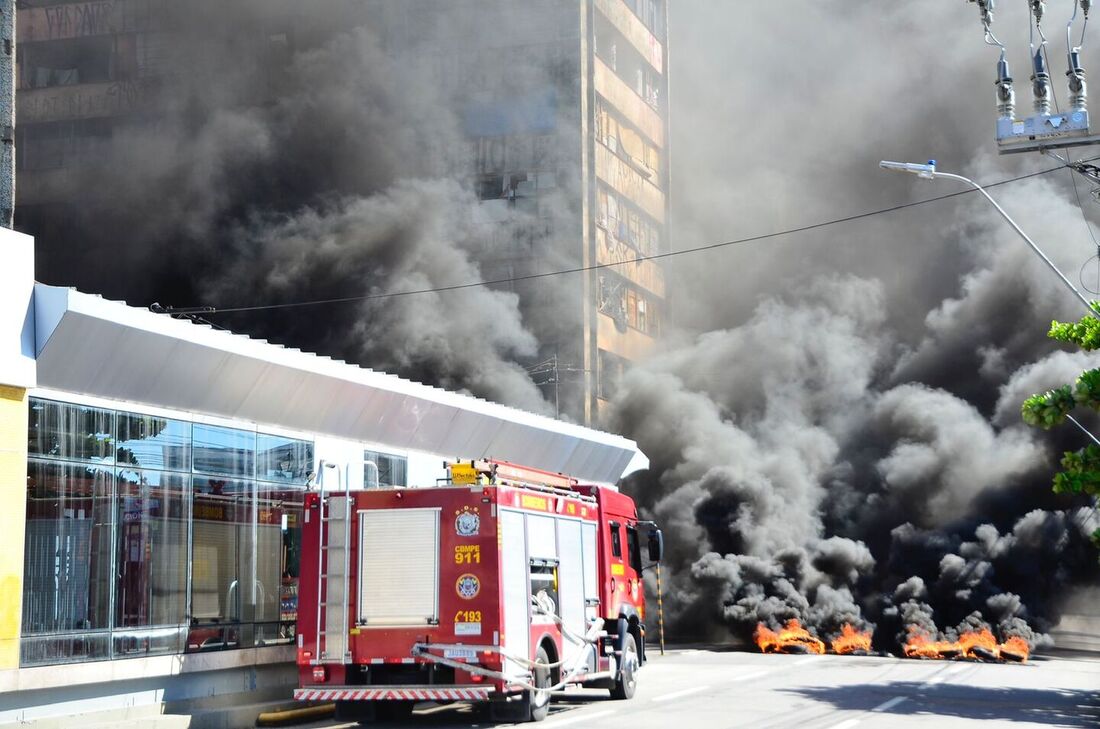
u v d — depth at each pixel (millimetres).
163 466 13742
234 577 14844
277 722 13945
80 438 12594
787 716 13422
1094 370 16578
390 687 12430
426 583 12547
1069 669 23828
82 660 12336
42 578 11961
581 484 15586
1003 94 18141
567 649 14016
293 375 15477
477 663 12305
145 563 13352
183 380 13781
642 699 15797
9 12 15820
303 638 12734
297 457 16297
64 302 11797
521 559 13031
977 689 17969
